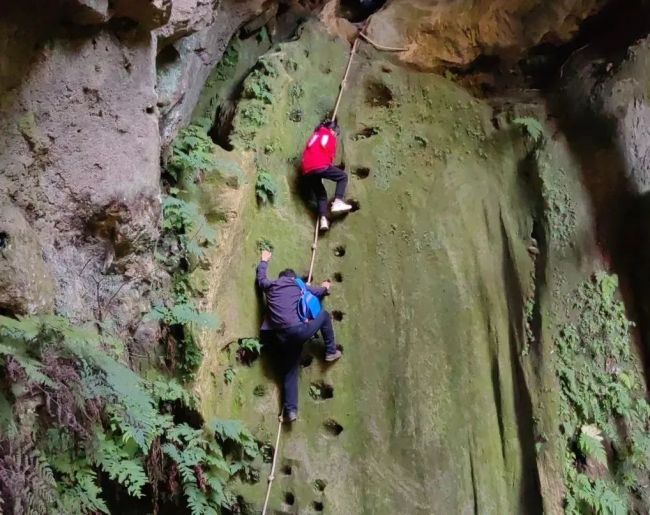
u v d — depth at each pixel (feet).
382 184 21.11
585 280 20.79
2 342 10.16
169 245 16.24
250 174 18.79
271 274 18.75
